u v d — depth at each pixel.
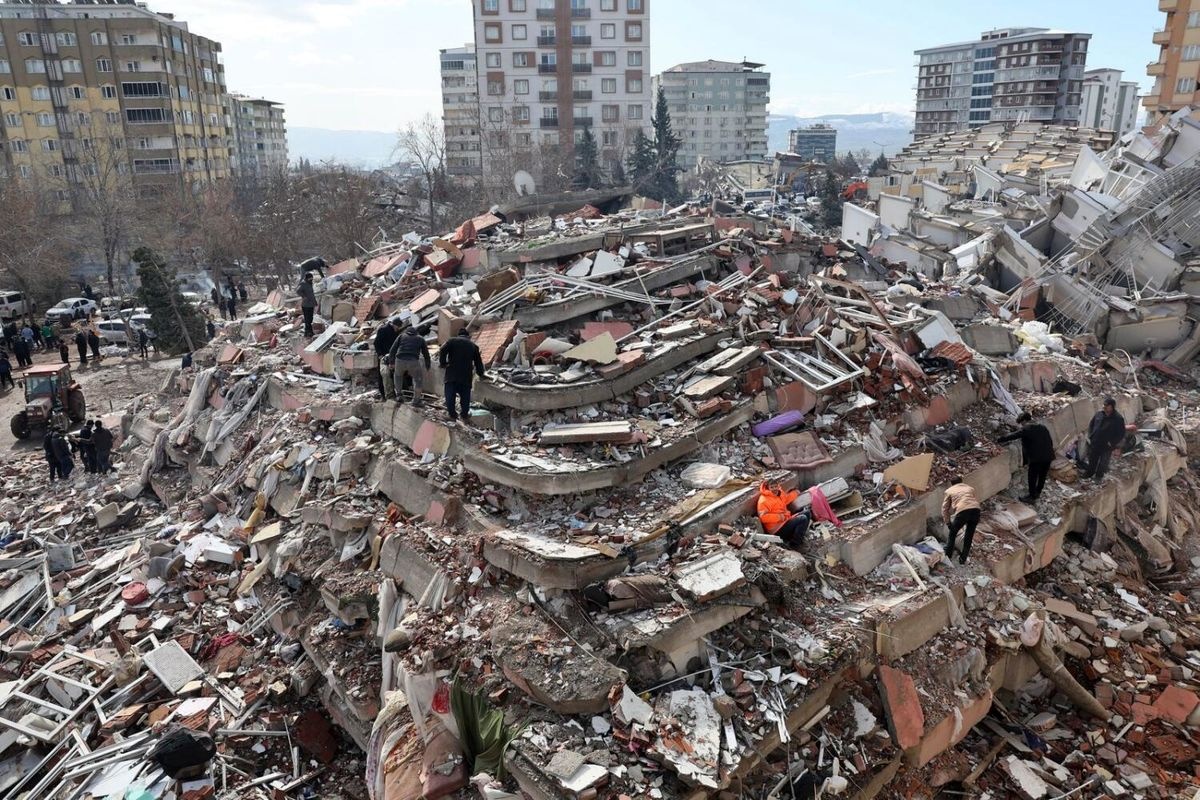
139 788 9.08
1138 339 23.52
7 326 37.12
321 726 10.18
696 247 18.38
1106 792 8.91
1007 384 15.98
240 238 43.69
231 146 91.94
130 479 18.16
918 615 9.48
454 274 19.36
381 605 10.21
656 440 11.53
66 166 67.50
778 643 8.83
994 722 9.96
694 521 10.12
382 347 14.59
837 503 11.31
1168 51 56.50
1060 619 11.23
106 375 30.52
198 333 33.72
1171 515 14.82
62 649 11.66
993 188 39.94
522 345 13.45
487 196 50.34
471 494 11.16
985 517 12.09
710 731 7.66
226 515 14.35
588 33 71.81
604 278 16.11
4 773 9.89
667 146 71.19
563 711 7.88
